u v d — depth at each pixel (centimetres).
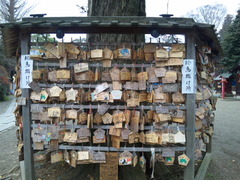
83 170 258
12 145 426
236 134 517
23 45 207
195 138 228
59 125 210
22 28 202
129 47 206
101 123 227
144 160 217
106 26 187
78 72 204
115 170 210
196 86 221
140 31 205
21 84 209
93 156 210
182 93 204
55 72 207
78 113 207
